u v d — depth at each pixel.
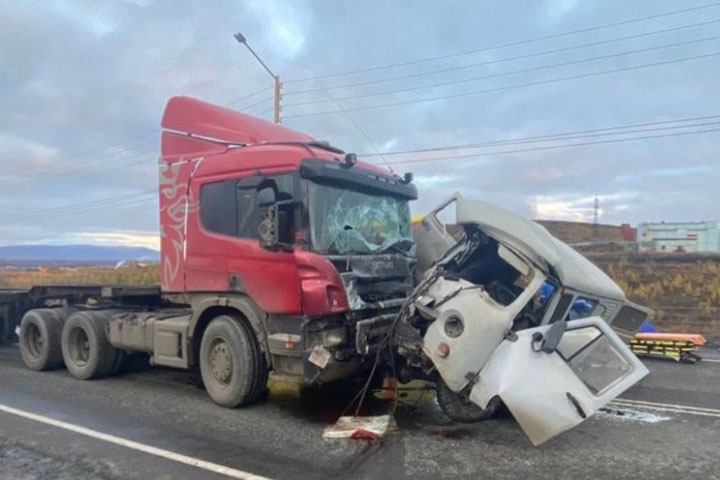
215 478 4.12
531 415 4.57
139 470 4.27
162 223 6.86
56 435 5.14
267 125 7.23
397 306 6.11
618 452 4.76
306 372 5.43
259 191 5.80
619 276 15.55
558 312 5.62
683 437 5.20
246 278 5.89
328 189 5.80
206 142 6.75
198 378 7.78
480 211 5.72
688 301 13.66
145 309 8.09
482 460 4.54
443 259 6.10
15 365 9.01
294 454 4.65
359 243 6.07
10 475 4.16
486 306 5.09
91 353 7.60
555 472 4.29
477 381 4.95
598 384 4.82
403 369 5.94
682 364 9.05
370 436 5.09
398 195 6.94
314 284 5.34
